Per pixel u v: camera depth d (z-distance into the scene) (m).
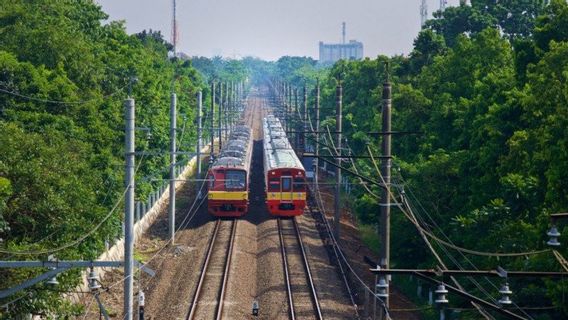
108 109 65.62
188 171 125.19
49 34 64.19
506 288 29.25
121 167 61.69
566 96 45.16
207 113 153.50
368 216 71.56
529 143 48.59
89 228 45.53
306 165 116.31
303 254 69.31
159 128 83.31
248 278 62.53
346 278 62.12
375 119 92.38
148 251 71.88
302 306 53.91
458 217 53.59
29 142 43.81
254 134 175.88
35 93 56.03
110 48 86.88
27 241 42.25
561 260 26.53
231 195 83.88
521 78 57.22
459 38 76.31
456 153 59.72
